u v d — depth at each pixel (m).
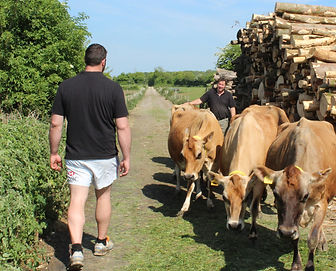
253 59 10.48
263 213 6.01
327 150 4.36
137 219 5.63
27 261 4.04
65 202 5.69
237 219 4.33
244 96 11.84
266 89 9.23
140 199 6.57
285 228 3.51
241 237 5.04
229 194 4.42
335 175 4.38
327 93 6.15
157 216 5.77
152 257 4.44
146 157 10.21
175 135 6.52
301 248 4.65
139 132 15.14
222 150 5.71
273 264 4.30
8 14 8.84
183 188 7.34
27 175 4.31
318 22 7.97
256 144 5.20
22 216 4.01
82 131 3.87
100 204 4.22
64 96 3.86
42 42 9.19
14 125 5.20
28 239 4.16
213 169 6.24
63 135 6.75
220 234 5.12
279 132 5.45
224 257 4.46
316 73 6.35
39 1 9.22
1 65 8.79
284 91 7.80
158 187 7.36
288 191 3.59
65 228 5.17
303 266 4.21
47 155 5.26
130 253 4.52
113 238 4.93
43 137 5.60
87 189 3.97
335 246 4.69
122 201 6.43
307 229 5.29
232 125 5.68
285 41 7.79
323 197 4.02
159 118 20.77
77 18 10.23
